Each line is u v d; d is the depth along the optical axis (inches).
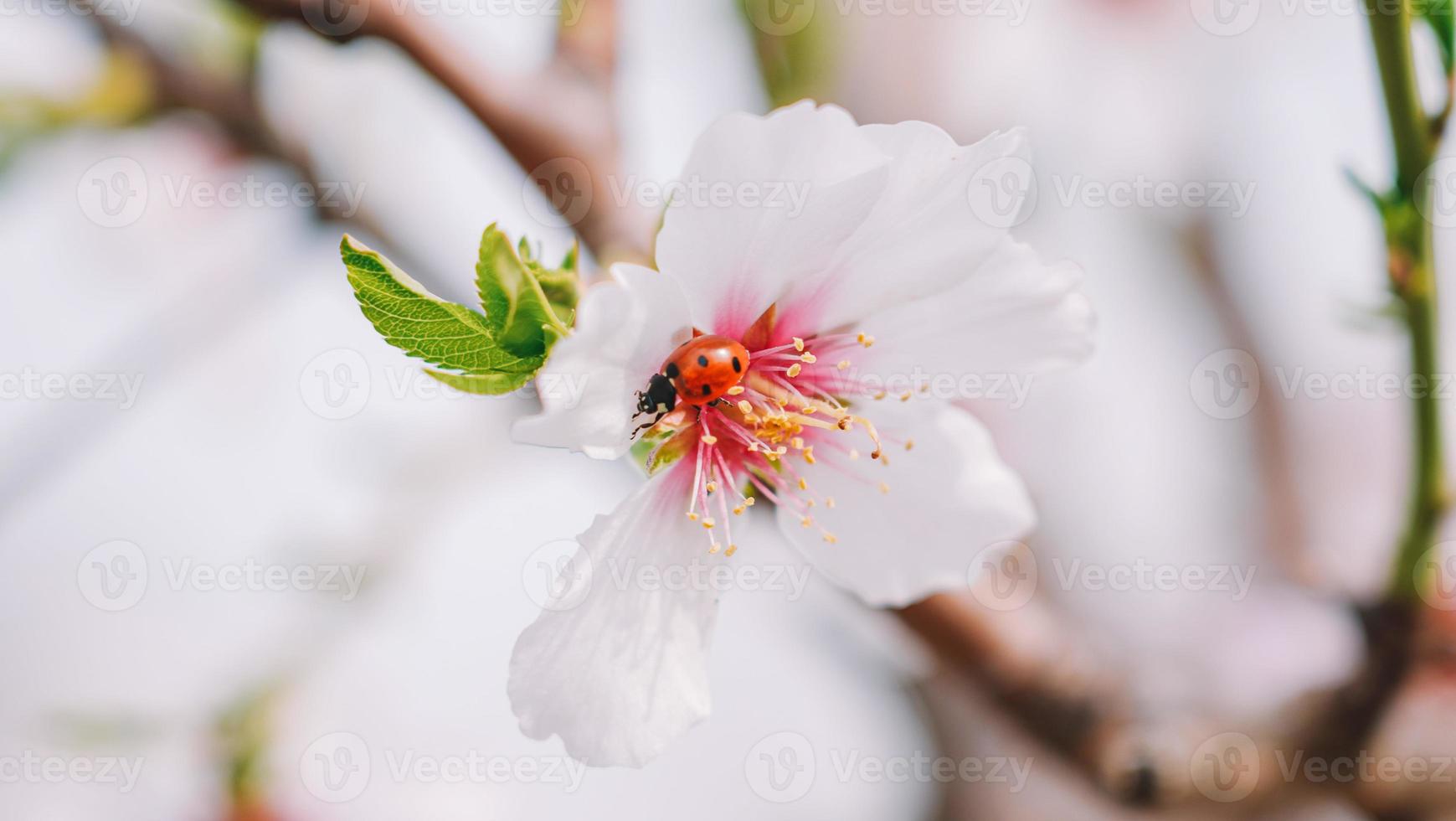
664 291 7.0
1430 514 7.6
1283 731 8.1
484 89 7.8
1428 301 7.3
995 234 7.2
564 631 7.0
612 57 7.9
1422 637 7.8
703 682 7.2
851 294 7.3
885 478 7.5
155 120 8.5
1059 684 8.2
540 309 6.7
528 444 6.8
